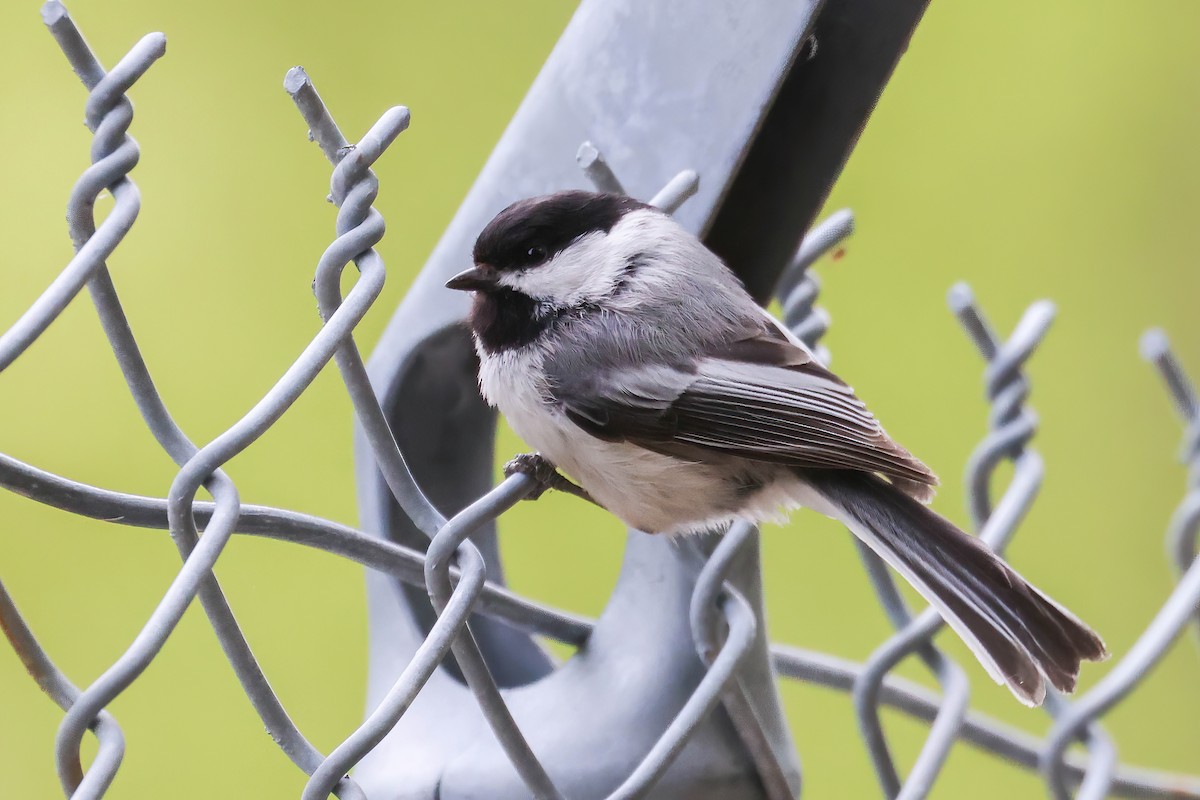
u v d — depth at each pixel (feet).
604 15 13.16
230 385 21.22
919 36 27.17
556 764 11.77
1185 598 15.98
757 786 12.28
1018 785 21.63
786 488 14.89
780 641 21.88
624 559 12.89
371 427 9.77
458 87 23.57
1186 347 26.21
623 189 11.99
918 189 26.40
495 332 14.38
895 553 14.05
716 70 12.29
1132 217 26.58
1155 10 27.14
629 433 14.37
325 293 9.36
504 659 14.19
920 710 15.87
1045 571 25.31
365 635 19.62
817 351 16.42
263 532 9.45
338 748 8.91
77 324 20.92
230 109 22.93
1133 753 23.91
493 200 14.14
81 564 19.38
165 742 18.93
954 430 24.58
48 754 18.29
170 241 22.06
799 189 12.93
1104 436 26.08
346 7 23.70
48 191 21.47
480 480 15.17
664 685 12.17
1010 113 27.12
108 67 22.62
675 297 14.24
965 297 16.55
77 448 20.30
